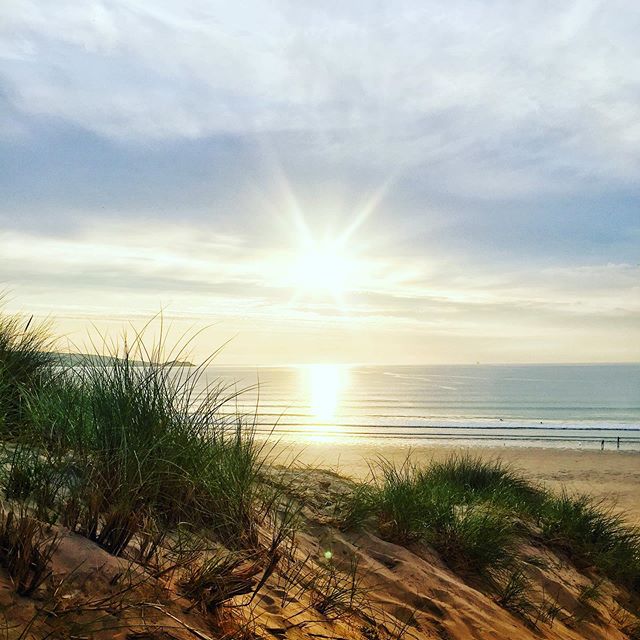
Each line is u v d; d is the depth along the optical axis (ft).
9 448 10.87
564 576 19.11
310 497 16.81
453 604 13.56
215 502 11.31
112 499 8.86
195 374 12.57
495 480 26.66
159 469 10.37
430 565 15.28
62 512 8.53
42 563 6.72
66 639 5.90
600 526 23.15
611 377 624.59
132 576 7.39
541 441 106.93
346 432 114.21
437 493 20.24
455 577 15.62
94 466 9.71
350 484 19.52
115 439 10.52
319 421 148.56
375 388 422.00
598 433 129.29
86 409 12.00
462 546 16.63
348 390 394.52
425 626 12.22
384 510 16.96
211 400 12.78
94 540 8.08
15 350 16.24
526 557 19.10
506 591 15.74
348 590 11.31
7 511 7.82
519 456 81.76
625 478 60.70
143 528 8.79
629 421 178.19
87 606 6.47
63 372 15.42
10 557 6.63
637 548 22.57
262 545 11.38
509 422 164.66
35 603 6.23
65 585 6.67
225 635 7.29
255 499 13.43
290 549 12.26
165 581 7.82
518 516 22.63
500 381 538.88
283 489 16.38
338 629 9.77
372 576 13.58
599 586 19.69
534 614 15.65
